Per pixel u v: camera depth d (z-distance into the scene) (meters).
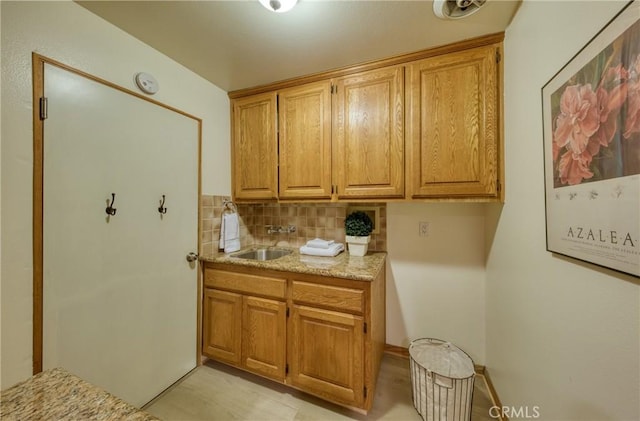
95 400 0.54
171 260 1.60
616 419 0.62
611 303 0.64
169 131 1.57
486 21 1.24
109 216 1.27
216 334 1.77
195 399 1.51
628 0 0.56
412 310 1.89
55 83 1.08
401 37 1.36
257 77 1.81
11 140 0.97
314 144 1.76
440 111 1.44
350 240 1.83
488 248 1.64
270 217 2.31
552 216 0.87
